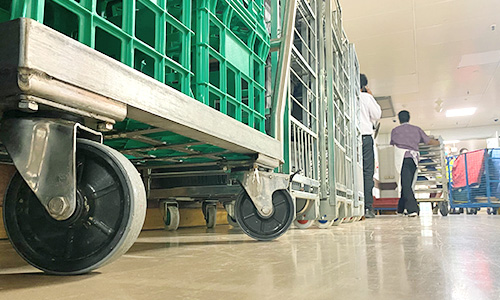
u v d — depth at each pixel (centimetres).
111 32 93
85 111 84
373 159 544
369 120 546
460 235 210
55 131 82
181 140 156
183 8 124
